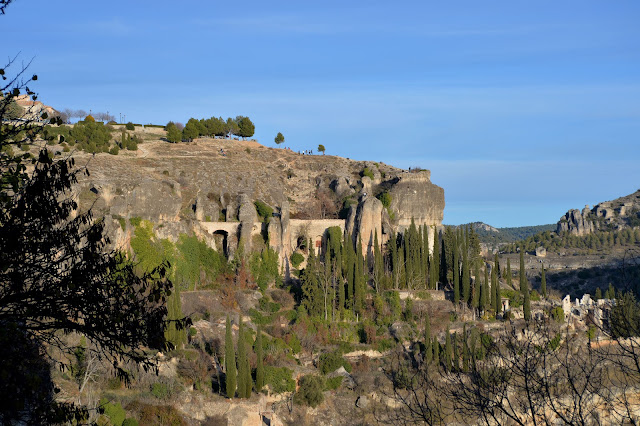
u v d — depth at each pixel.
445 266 134.38
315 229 137.12
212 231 127.31
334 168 183.00
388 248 135.25
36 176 24.70
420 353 99.38
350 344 110.31
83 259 24.48
